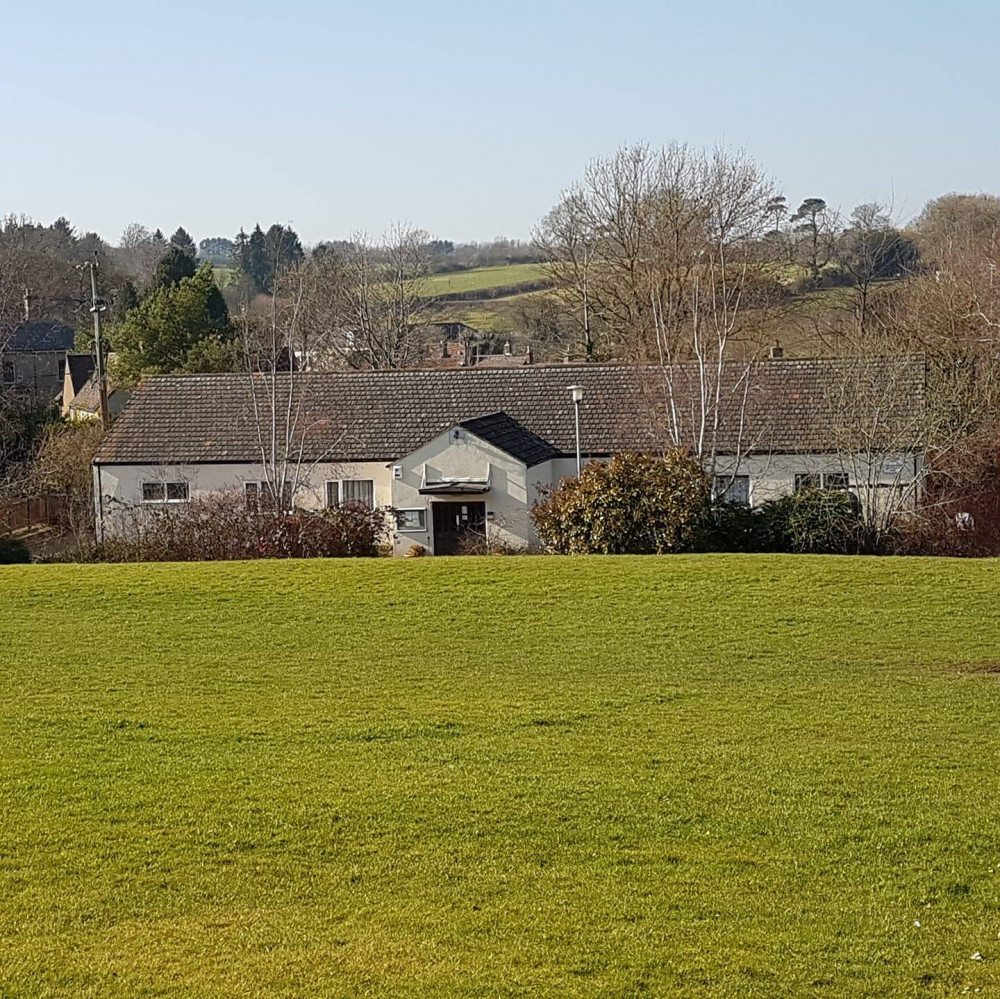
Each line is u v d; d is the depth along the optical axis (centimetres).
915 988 707
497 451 3862
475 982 718
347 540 3123
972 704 1491
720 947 762
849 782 1122
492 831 992
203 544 3069
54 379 8669
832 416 3788
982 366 3822
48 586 2461
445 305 9956
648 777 1145
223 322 6931
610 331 6241
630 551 2933
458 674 1731
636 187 5972
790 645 1934
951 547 3116
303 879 894
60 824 1016
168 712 1464
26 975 734
